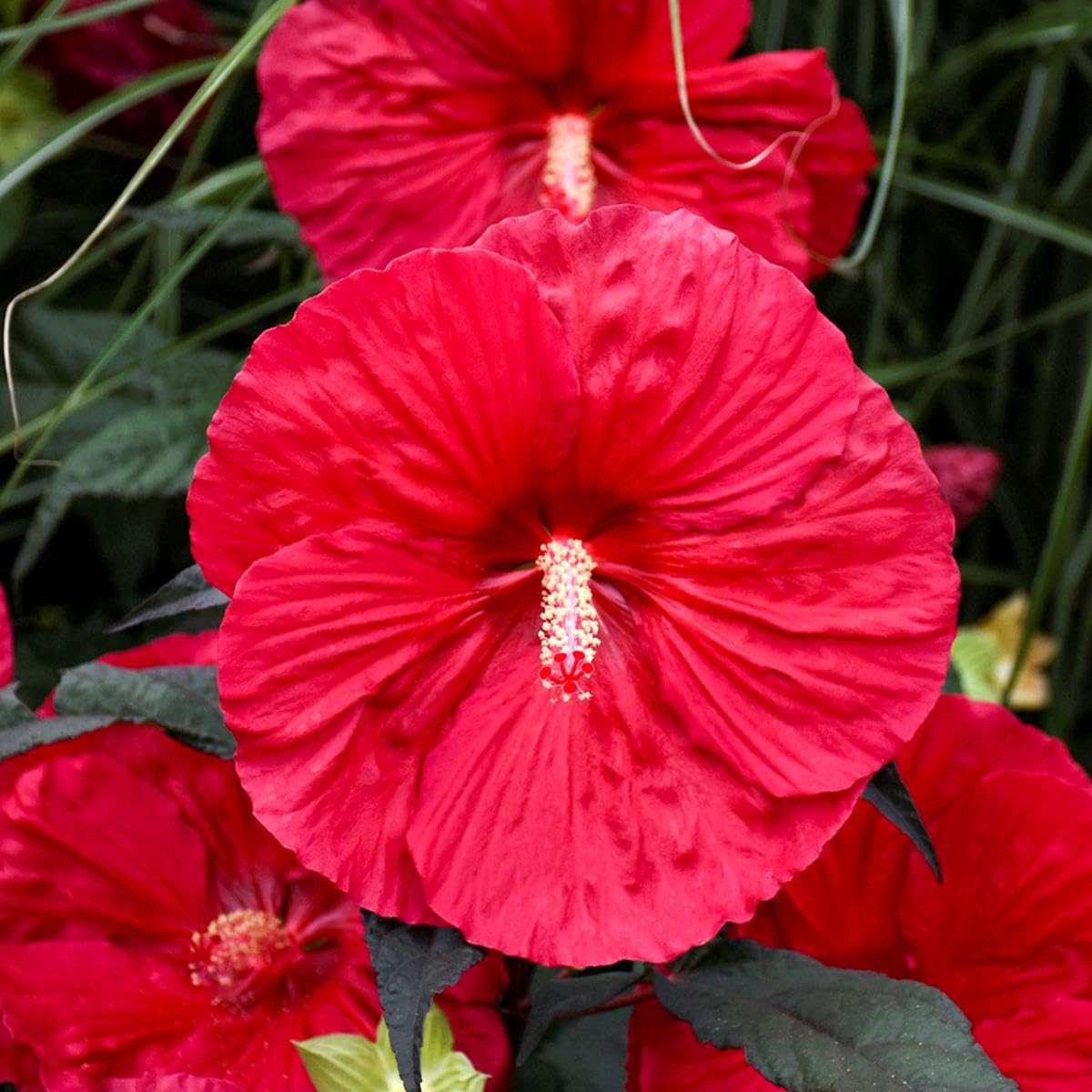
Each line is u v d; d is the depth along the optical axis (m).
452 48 0.92
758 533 0.74
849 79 1.50
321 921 0.84
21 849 0.81
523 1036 0.78
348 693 0.72
